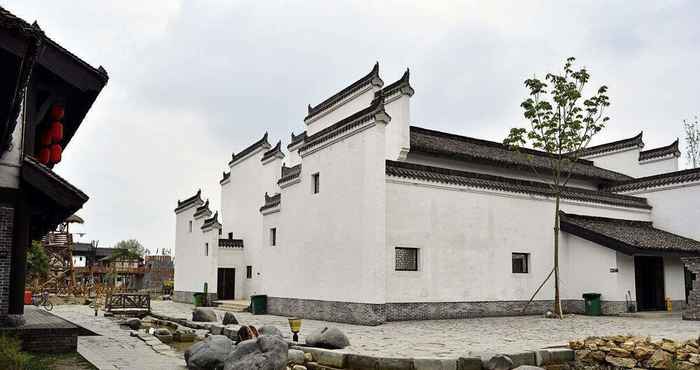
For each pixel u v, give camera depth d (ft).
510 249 61.21
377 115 51.24
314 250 59.00
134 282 150.00
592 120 58.80
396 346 35.09
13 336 28.76
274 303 66.49
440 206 56.54
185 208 102.94
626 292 61.62
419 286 53.98
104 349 33.86
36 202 31.99
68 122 38.11
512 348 33.65
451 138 74.23
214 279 87.76
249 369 25.94
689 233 71.10
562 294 64.90
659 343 32.83
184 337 44.21
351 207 53.42
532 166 70.95
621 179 82.28
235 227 99.40
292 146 87.15
